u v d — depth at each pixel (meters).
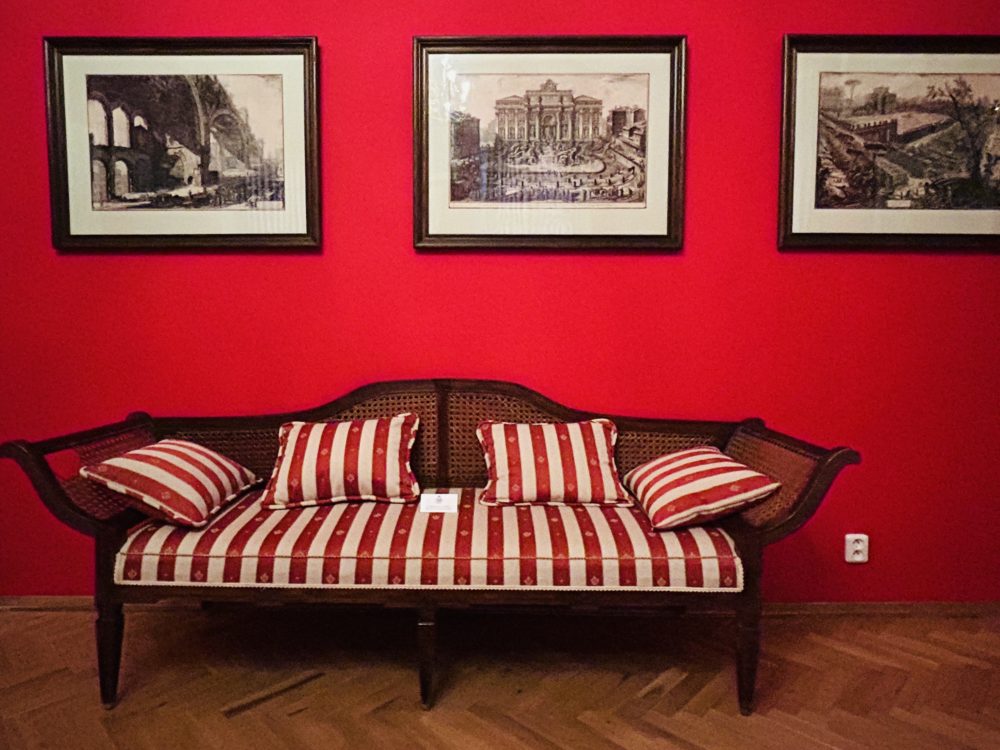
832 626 2.58
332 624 2.56
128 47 2.57
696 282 2.66
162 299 2.67
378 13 2.61
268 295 2.68
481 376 2.70
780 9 2.59
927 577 2.71
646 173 2.61
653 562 1.97
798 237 2.60
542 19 2.61
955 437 2.68
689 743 1.87
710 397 2.69
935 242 2.59
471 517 2.21
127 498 2.06
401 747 1.85
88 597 2.72
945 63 2.56
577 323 2.69
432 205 2.63
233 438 2.59
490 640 2.44
